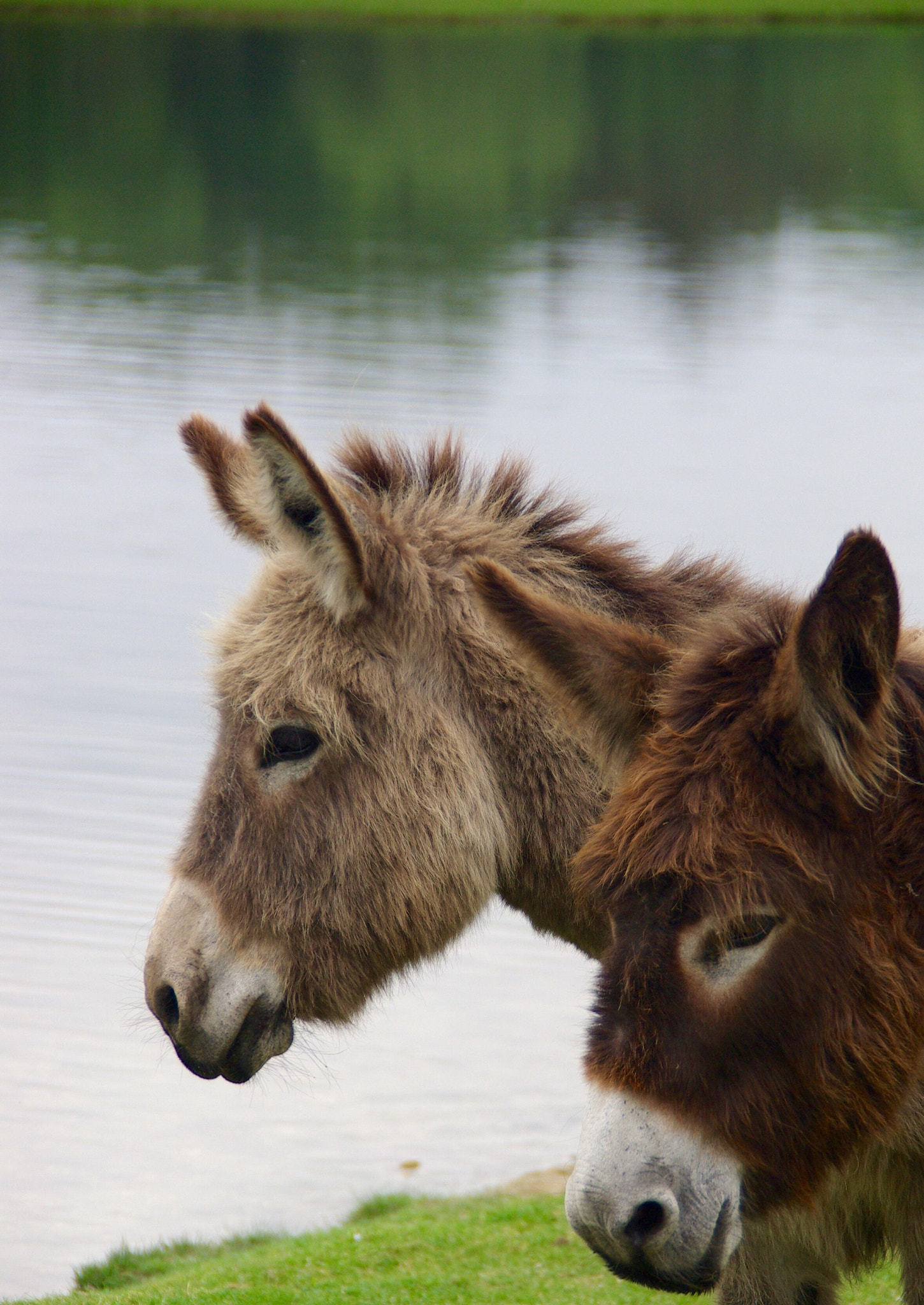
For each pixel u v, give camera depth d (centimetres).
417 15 14775
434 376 4247
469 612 823
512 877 837
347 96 10669
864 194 7769
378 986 812
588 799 812
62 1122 1509
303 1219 1359
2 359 4412
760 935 579
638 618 843
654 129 9581
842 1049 583
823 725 580
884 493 3262
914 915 604
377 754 795
